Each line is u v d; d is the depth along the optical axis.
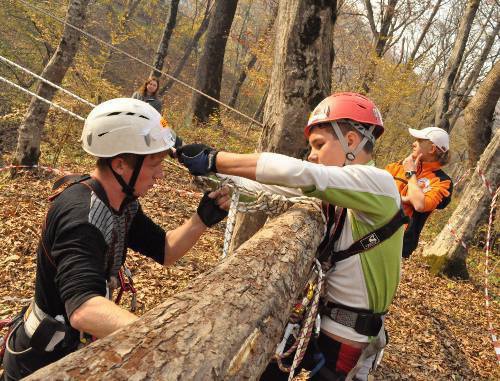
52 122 10.27
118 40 18.50
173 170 9.76
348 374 2.05
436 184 3.56
